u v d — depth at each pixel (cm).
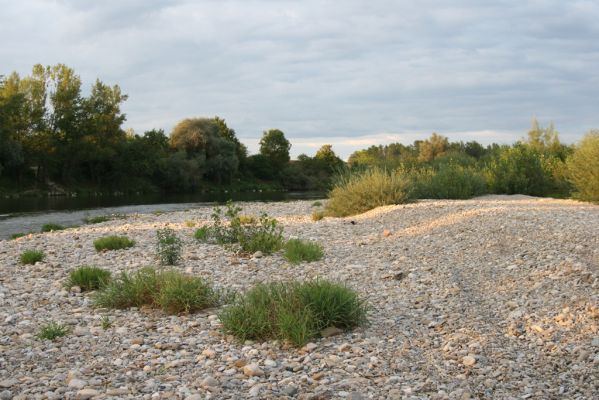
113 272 1000
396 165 3053
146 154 6294
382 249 1157
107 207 3616
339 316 645
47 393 468
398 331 639
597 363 504
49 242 1427
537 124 3519
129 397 462
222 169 7631
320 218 1886
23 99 5278
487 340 588
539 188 2509
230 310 659
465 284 840
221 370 529
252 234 1241
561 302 695
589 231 1052
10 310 761
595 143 1891
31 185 5459
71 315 735
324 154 9656
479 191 2372
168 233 1166
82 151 5675
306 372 523
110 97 6338
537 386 472
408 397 454
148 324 680
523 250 986
